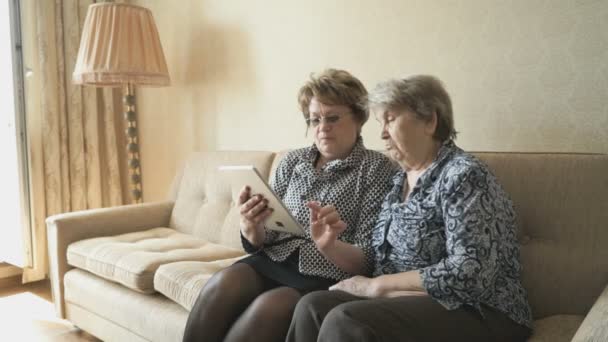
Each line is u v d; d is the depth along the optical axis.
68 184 3.14
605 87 1.47
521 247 1.36
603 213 1.27
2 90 2.94
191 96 2.96
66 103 3.12
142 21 2.68
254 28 2.54
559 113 1.56
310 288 1.38
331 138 1.52
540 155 1.40
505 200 1.17
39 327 2.42
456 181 1.12
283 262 1.49
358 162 1.51
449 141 1.28
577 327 1.16
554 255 1.31
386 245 1.31
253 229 1.50
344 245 1.37
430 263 1.20
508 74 1.67
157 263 1.82
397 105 1.23
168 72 2.87
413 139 1.25
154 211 2.53
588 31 1.49
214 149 2.86
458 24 1.78
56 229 2.19
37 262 3.04
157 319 1.68
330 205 1.45
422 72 1.90
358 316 1.00
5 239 3.07
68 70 3.08
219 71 2.77
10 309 2.68
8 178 2.99
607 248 1.25
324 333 1.02
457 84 1.80
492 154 1.48
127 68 2.58
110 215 2.36
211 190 2.38
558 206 1.33
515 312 1.15
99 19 2.61
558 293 1.28
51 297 2.88
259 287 1.46
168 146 3.17
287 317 1.30
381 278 1.19
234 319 1.41
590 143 1.51
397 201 1.32
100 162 3.32
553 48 1.56
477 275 1.05
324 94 1.50
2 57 2.92
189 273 1.67
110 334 1.97
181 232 2.43
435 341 1.03
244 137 2.67
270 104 2.51
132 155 3.00
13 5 2.90
